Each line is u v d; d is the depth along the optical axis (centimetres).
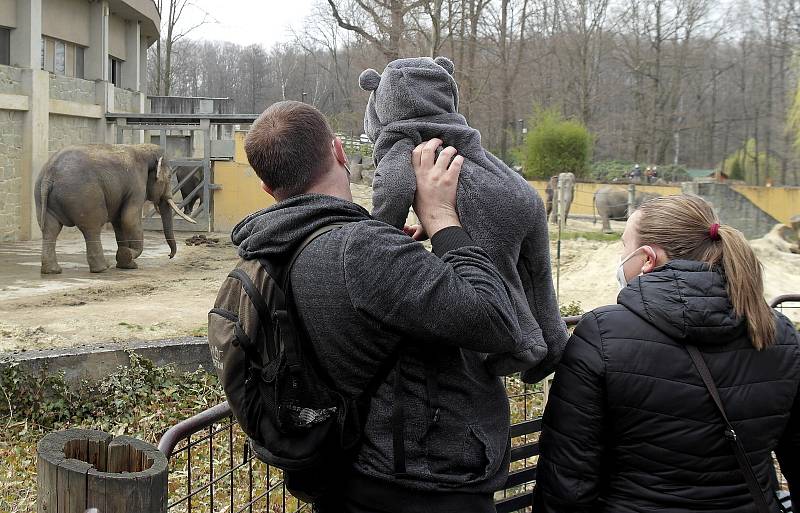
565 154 3912
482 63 4484
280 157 216
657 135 5912
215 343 209
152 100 3359
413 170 219
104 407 789
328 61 8156
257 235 209
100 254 1698
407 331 197
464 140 224
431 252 209
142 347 817
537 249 229
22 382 760
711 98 6444
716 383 233
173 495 537
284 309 203
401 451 203
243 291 207
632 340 236
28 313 1179
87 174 1659
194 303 1320
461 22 3294
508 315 201
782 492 320
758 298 235
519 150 4594
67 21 2512
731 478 235
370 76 242
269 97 8412
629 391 234
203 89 8731
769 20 5091
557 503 244
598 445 240
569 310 1098
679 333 232
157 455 200
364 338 201
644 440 236
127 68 3058
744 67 5725
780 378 238
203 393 826
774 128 5059
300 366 201
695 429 232
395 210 218
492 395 219
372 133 240
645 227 258
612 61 6450
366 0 3114
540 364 247
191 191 2734
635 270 262
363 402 206
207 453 622
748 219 2752
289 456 203
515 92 5166
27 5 2200
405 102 227
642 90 6034
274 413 201
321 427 203
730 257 238
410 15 2819
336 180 223
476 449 210
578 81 5862
